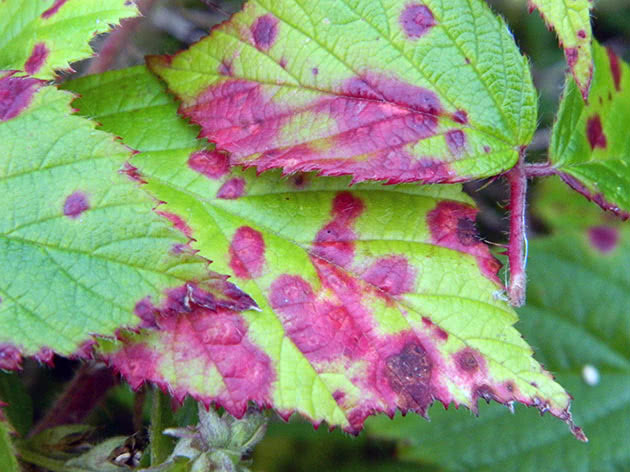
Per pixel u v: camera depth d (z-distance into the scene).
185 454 0.14
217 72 0.15
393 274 0.14
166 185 0.15
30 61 0.14
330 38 0.15
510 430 0.20
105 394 0.18
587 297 0.21
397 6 0.15
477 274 0.15
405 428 0.20
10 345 0.13
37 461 0.15
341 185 0.15
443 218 0.15
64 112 0.13
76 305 0.13
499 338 0.14
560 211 0.22
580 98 0.16
